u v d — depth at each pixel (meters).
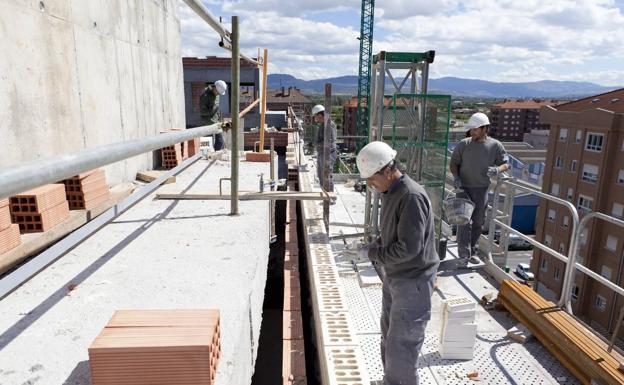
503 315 3.84
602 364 2.74
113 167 5.16
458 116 95.69
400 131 5.07
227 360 2.07
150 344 1.72
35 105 3.62
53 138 3.91
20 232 3.07
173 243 3.61
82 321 2.37
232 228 4.00
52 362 2.02
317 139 7.66
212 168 7.16
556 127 31.48
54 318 2.40
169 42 7.74
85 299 2.62
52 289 2.76
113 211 4.04
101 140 4.92
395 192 2.36
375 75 5.05
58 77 3.98
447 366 3.13
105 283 2.85
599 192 27.44
